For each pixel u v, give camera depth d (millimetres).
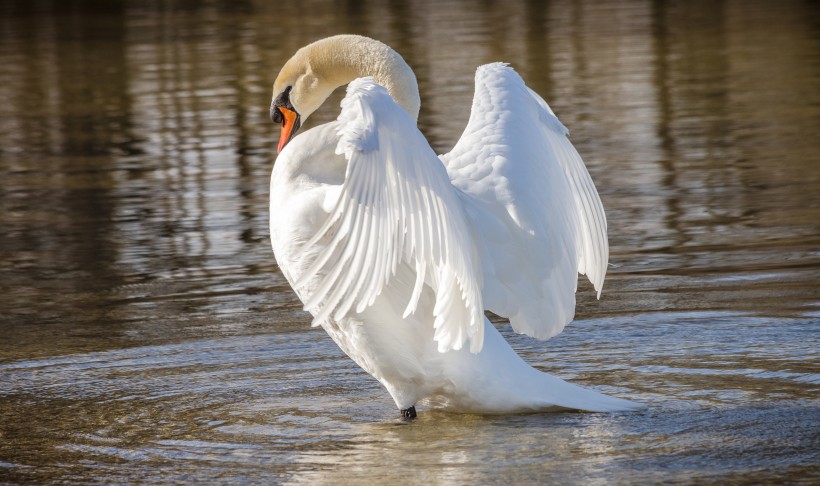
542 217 8766
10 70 35531
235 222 16688
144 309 12484
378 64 10266
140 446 8359
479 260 8539
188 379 10094
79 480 7648
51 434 8672
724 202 16859
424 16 47531
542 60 33500
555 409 8984
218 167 20859
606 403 8930
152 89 30672
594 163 20172
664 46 36062
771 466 7523
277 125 24781
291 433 8641
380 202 7727
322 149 9039
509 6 51469
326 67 10438
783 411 8719
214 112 26719
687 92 27578
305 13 50500
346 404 9414
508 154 8836
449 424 8836
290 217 8836
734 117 24156
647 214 16344
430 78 30172
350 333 8859
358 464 7852
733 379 9609
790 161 19641
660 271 13344
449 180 7941
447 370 8836
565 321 9078
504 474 7523
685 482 7270
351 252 7676
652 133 22734
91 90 31078
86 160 22094
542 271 8781
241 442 8430
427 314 8766
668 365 10094
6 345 11289
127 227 16656
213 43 40250
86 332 11672
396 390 9016
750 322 11219
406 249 8117
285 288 13211
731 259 13711
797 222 15438
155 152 22547
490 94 9156
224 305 12547
